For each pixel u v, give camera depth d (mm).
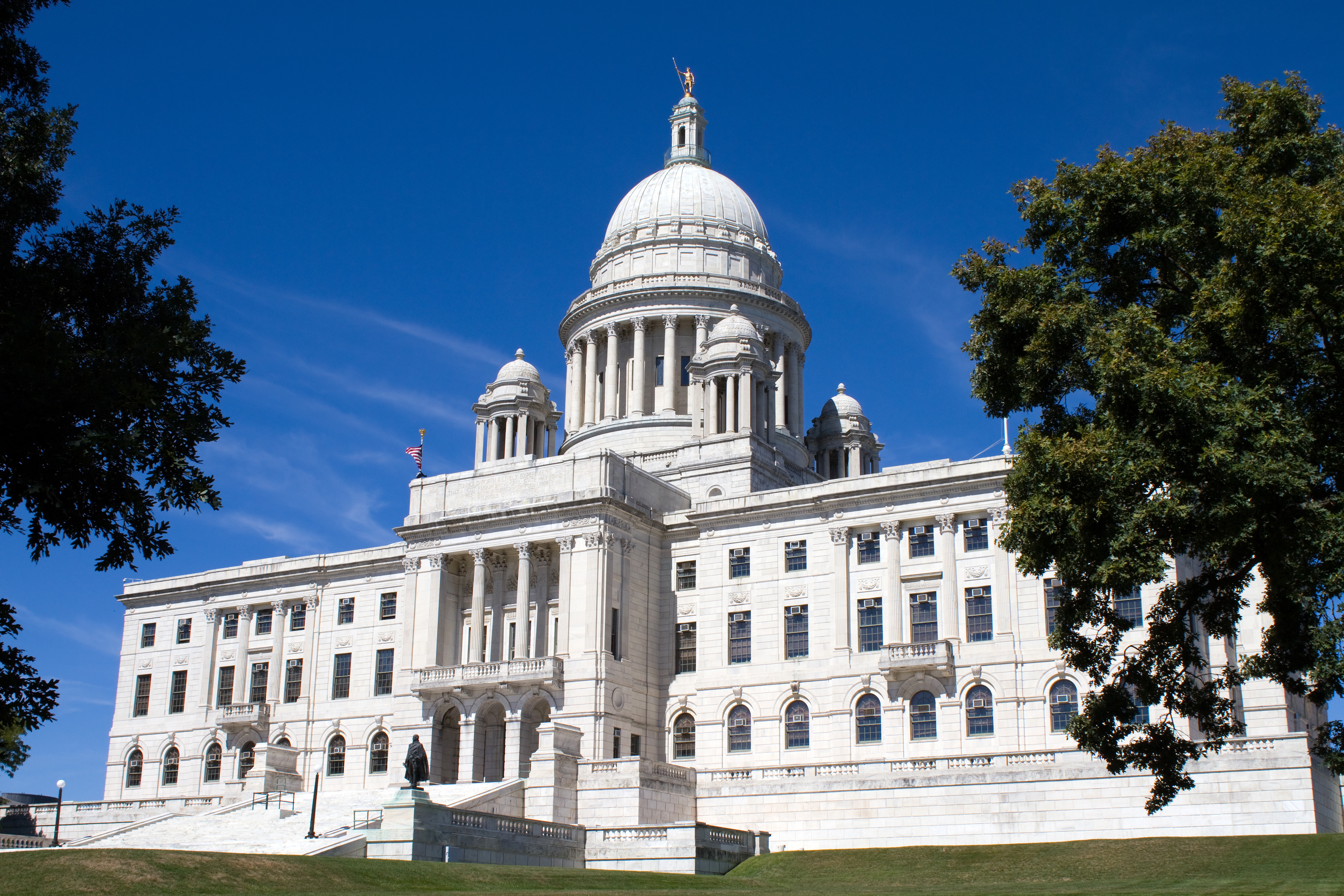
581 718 94188
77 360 36406
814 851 79688
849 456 134750
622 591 98875
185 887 51219
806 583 96938
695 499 113875
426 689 99688
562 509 99125
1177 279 51156
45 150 40844
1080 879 65250
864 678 92688
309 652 113938
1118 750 50938
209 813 88188
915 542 94125
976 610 90562
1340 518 43500
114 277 40062
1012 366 53062
